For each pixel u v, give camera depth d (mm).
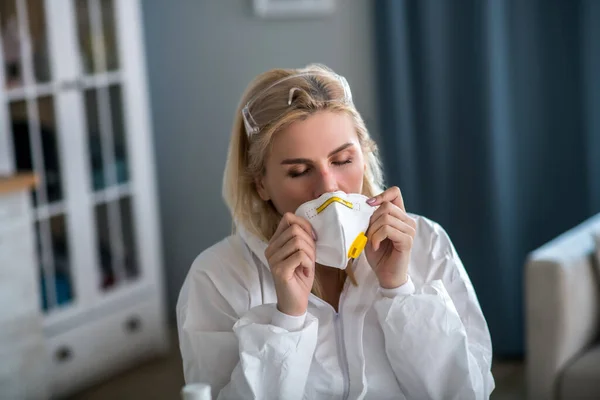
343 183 1312
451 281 1444
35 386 2734
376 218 1290
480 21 3084
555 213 3146
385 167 3391
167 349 3564
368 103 3467
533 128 3121
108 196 3211
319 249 1268
